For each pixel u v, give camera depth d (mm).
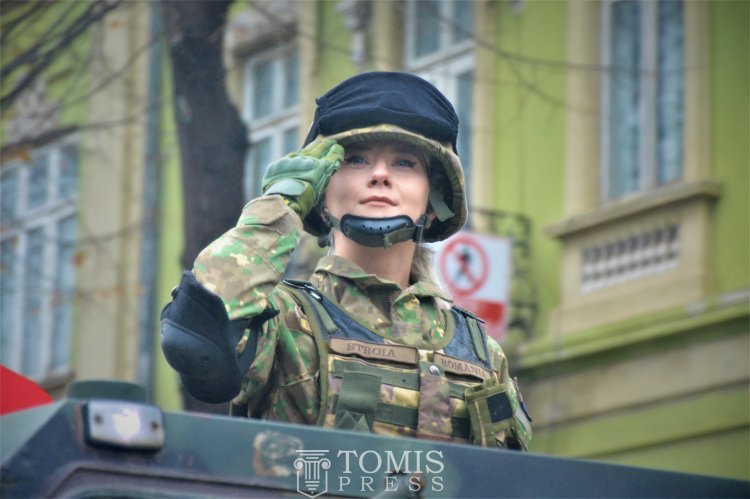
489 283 36531
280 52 42969
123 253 44594
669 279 36438
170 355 8961
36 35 32875
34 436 7238
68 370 46094
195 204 25734
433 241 10930
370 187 10297
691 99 36875
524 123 39594
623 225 37438
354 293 10242
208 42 26000
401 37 40594
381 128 10281
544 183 39156
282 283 10172
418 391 9875
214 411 20812
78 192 45500
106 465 7367
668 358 36219
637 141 37969
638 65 38125
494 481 8555
